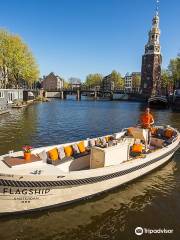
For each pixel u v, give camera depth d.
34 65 65.06
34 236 8.61
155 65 108.06
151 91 107.94
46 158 11.15
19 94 61.84
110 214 10.11
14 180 8.75
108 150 11.59
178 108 63.88
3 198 8.94
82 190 10.45
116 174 11.43
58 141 22.64
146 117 16.22
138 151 14.02
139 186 12.77
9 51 54.66
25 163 9.73
